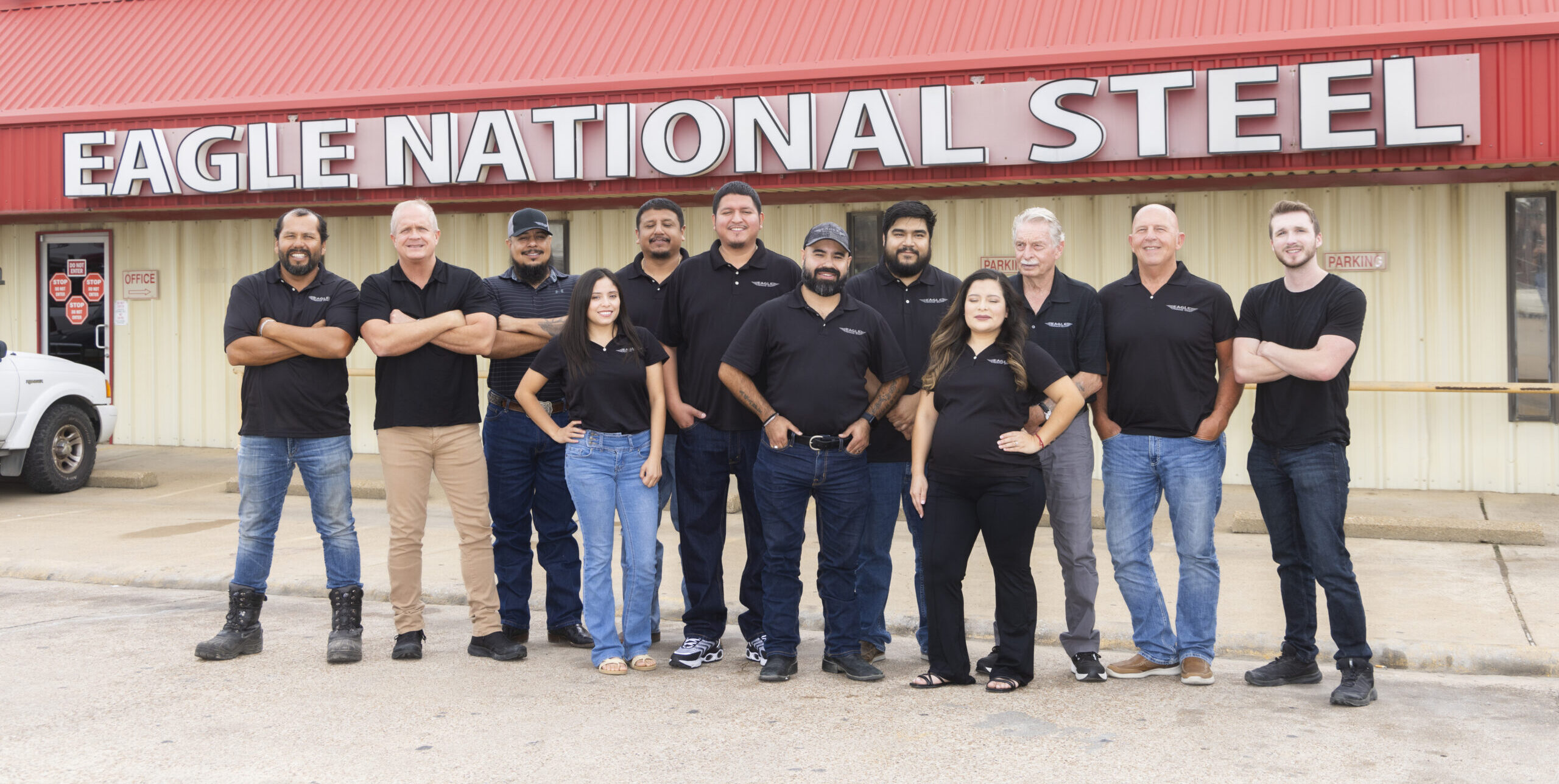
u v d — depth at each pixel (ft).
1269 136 30.45
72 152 39.11
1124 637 18.94
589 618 17.49
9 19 46.70
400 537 18.01
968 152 32.50
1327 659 17.98
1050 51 32.83
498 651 17.97
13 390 33.50
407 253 17.67
